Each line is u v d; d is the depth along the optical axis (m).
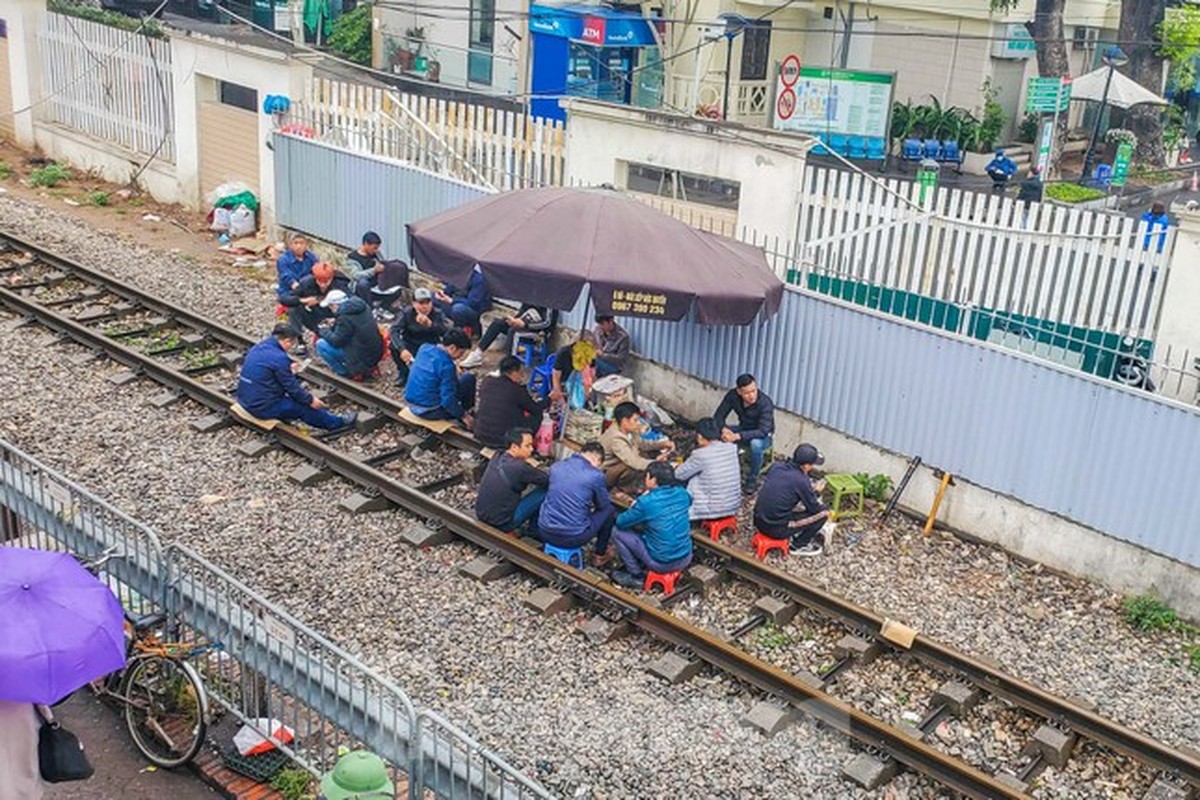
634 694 9.52
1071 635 10.83
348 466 12.48
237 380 14.47
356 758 6.56
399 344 14.57
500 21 31.39
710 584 11.07
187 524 11.41
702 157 15.15
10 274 17.45
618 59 30.72
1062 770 9.09
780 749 8.86
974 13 28.81
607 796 8.34
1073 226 12.95
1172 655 10.61
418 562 11.14
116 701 8.72
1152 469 11.10
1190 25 30.58
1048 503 11.83
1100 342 12.54
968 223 13.50
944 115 29.06
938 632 10.70
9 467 10.01
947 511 12.56
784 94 27.30
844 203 14.24
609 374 14.22
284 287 16.14
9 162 24.28
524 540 11.45
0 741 6.67
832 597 10.67
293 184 19.19
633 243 11.52
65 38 23.94
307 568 10.88
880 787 8.67
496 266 11.33
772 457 13.55
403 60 33.59
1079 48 32.88
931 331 12.36
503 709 9.19
